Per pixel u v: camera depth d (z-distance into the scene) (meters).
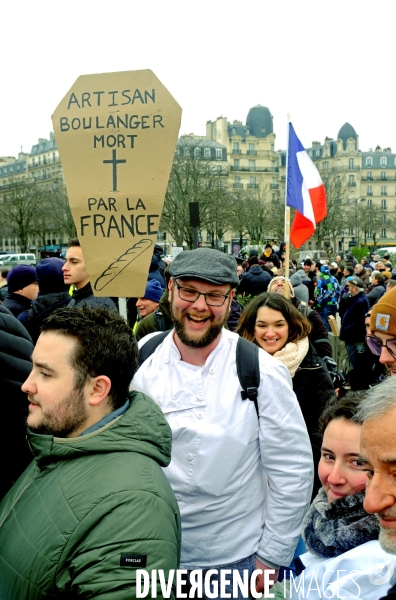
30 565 1.48
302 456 2.36
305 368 3.48
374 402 1.26
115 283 2.90
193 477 2.25
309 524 1.93
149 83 2.82
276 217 57.50
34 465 1.80
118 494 1.51
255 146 94.00
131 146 2.85
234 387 2.31
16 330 2.71
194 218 12.00
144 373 2.45
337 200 60.84
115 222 2.88
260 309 3.55
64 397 1.65
